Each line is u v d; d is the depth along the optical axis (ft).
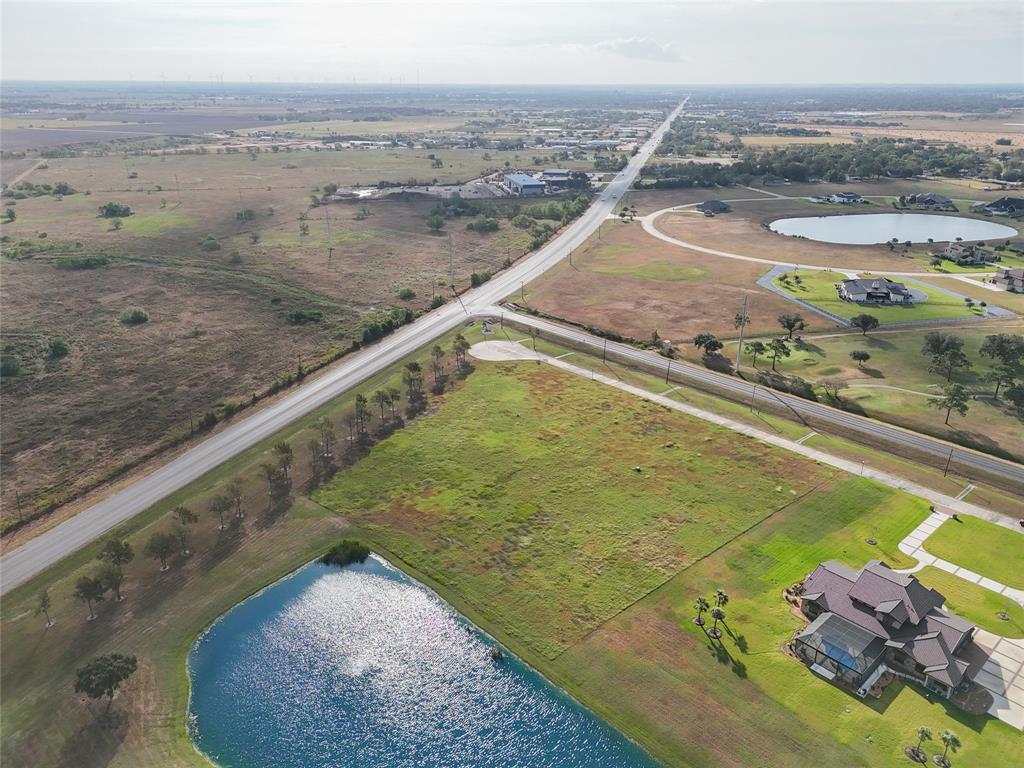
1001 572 259.80
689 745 196.34
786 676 216.33
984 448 343.46
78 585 236.84
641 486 314.96
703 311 542.98
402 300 573.33
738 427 367.66
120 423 372.99
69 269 621.31
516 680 220.23
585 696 213.25
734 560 267.18
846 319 523.29
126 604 250.16
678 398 401.08
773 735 197.67
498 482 320.09
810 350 467.93
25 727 202.39
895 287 565.53
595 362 451.94
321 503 307.99
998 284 611.47
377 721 208.13
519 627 239.91
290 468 331.57
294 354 464.24
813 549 272.72
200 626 242.58
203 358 454.81
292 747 200.23
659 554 271.49
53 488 315.78
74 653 228.43
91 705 210.38
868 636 222.07
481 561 271.28
